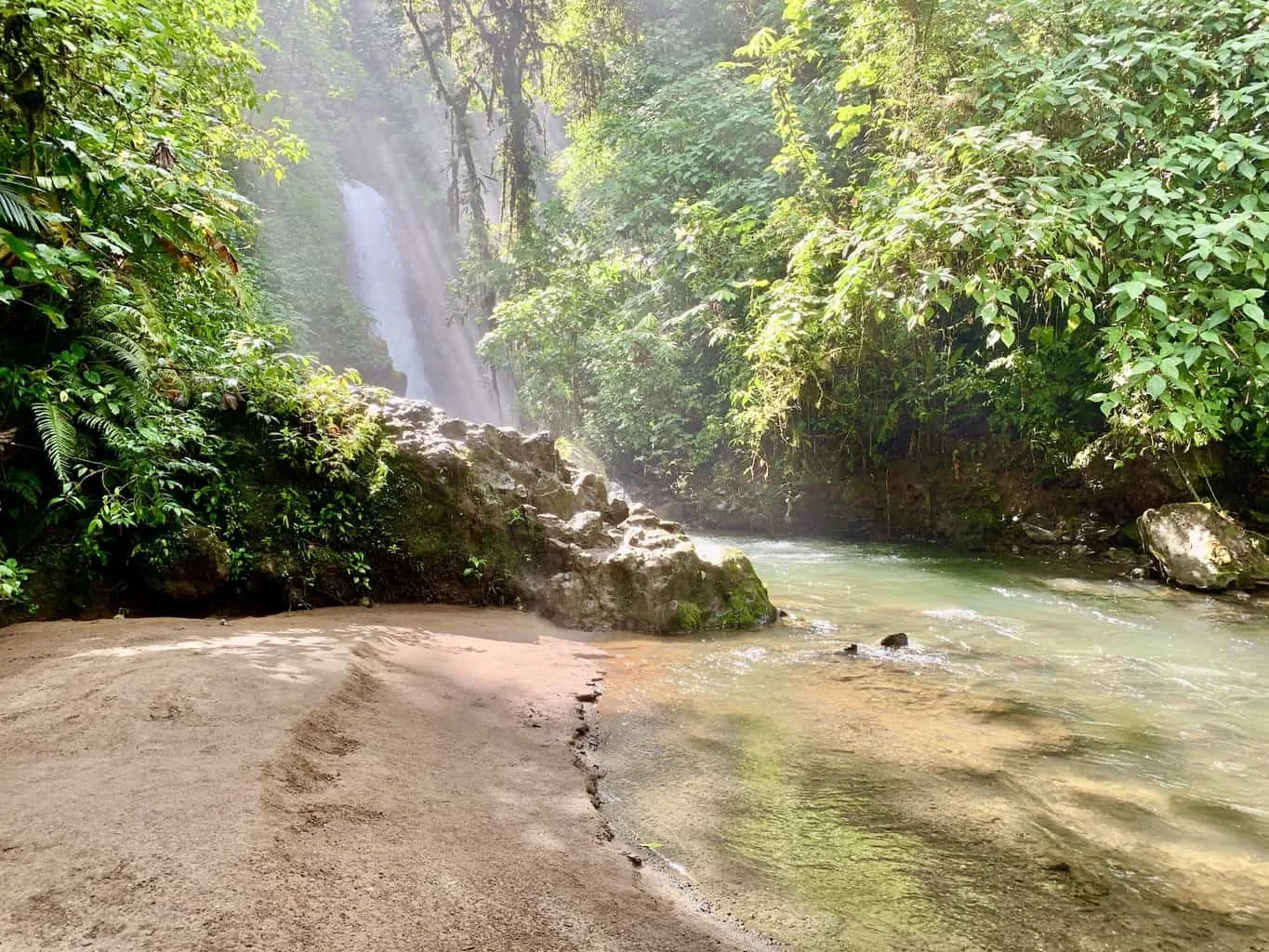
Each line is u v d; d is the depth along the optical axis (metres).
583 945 1.66
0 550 4.41
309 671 3.31
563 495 6.35
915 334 9.43
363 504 5.68
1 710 2.57
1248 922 2.05
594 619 5.46
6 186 3.90
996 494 9.91
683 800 2.73
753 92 13.10
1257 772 3.11
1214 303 6.30
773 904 2.07
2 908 1.43
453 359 26.34
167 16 5.91
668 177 14.27
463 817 2.24
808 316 9.25
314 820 1.99
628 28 17.31
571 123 18.50
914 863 2.33
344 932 1.52
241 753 2.31
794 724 3.54
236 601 5.17
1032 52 7.84
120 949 1.34
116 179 4.58
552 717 3.42
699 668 4.50
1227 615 6.09
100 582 4.73
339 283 22.06
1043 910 2.09
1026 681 4.34
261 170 8.51
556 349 13.80
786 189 12.38
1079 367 8.84
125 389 4.52
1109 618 6.02
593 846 2.23
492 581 5.80
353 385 6.70
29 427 4.60
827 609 6.40
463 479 5.89
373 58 30.16
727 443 12.49
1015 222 6.65
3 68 4.13
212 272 5.46
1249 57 6.91
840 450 11.02
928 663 4.70
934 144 8.13
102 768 2.12
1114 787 2.92
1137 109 7.02
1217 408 6.72
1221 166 6.42
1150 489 8.49
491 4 16.69
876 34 9.80
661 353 12.52
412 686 3.52
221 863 1.67
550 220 16.14
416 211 28.09
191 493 5.11
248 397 5.52
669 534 6.10
